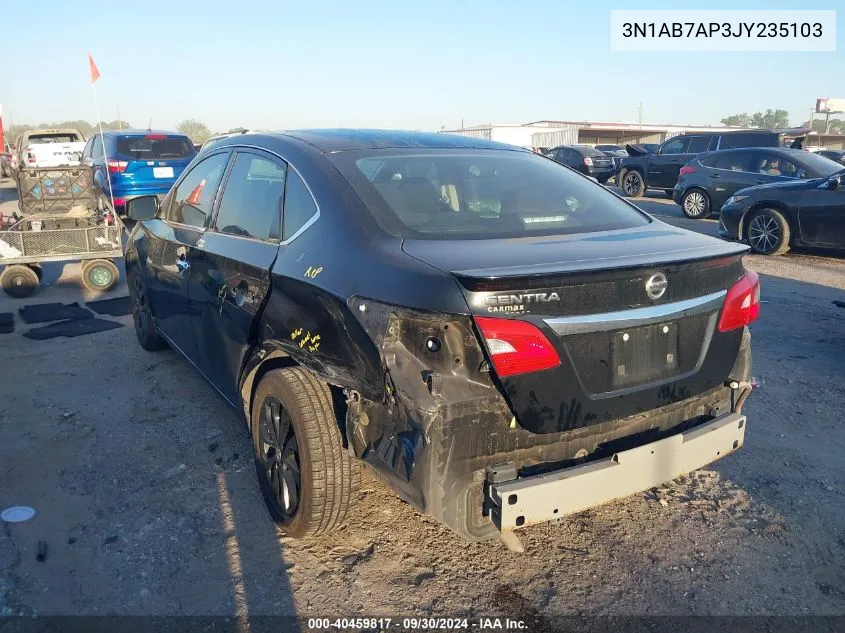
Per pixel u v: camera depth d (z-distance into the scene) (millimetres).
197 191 4367
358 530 3301
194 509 3457
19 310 7199
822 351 5812
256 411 3297
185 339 4395
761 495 3623
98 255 7832
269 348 3223
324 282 2777
